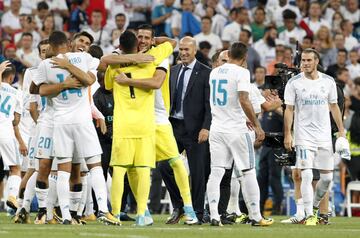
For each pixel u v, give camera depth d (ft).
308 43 201.46
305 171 113.29
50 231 91.66
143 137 102.58
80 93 104.42
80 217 111.34
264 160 156.25
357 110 164.25
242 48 107.45
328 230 100.58
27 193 110.42
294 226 109.19
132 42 103.50
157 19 207.31
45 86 103.30
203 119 117.60
